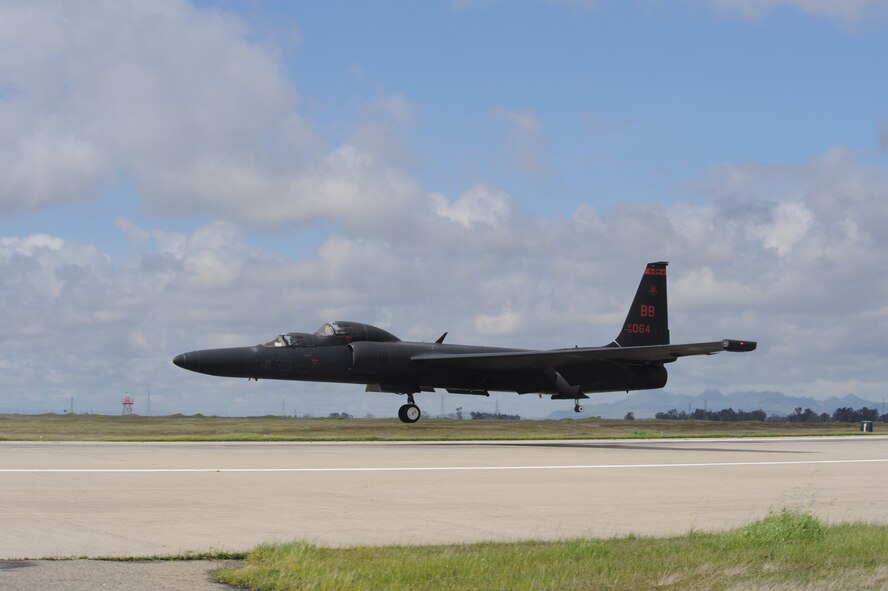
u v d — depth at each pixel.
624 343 39.16
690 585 8.45
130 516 12.17
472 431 42.28
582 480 18.25
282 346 33.53
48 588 7.86
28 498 13.68
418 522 12.38
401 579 8.38
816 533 11.05
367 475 18.38
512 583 8.36
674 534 11.84
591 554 9.78
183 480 16.70
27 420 45.53
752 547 10.36
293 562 8.92
